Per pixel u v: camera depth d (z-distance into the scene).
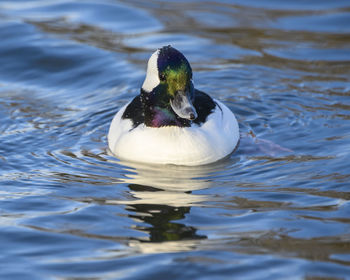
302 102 14.11
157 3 20.52
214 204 9.43
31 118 13.59
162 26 18.62
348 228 8.39
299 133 12.51
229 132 11.79
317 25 18.53
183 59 10.65
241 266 7.44
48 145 12.20
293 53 16.94
